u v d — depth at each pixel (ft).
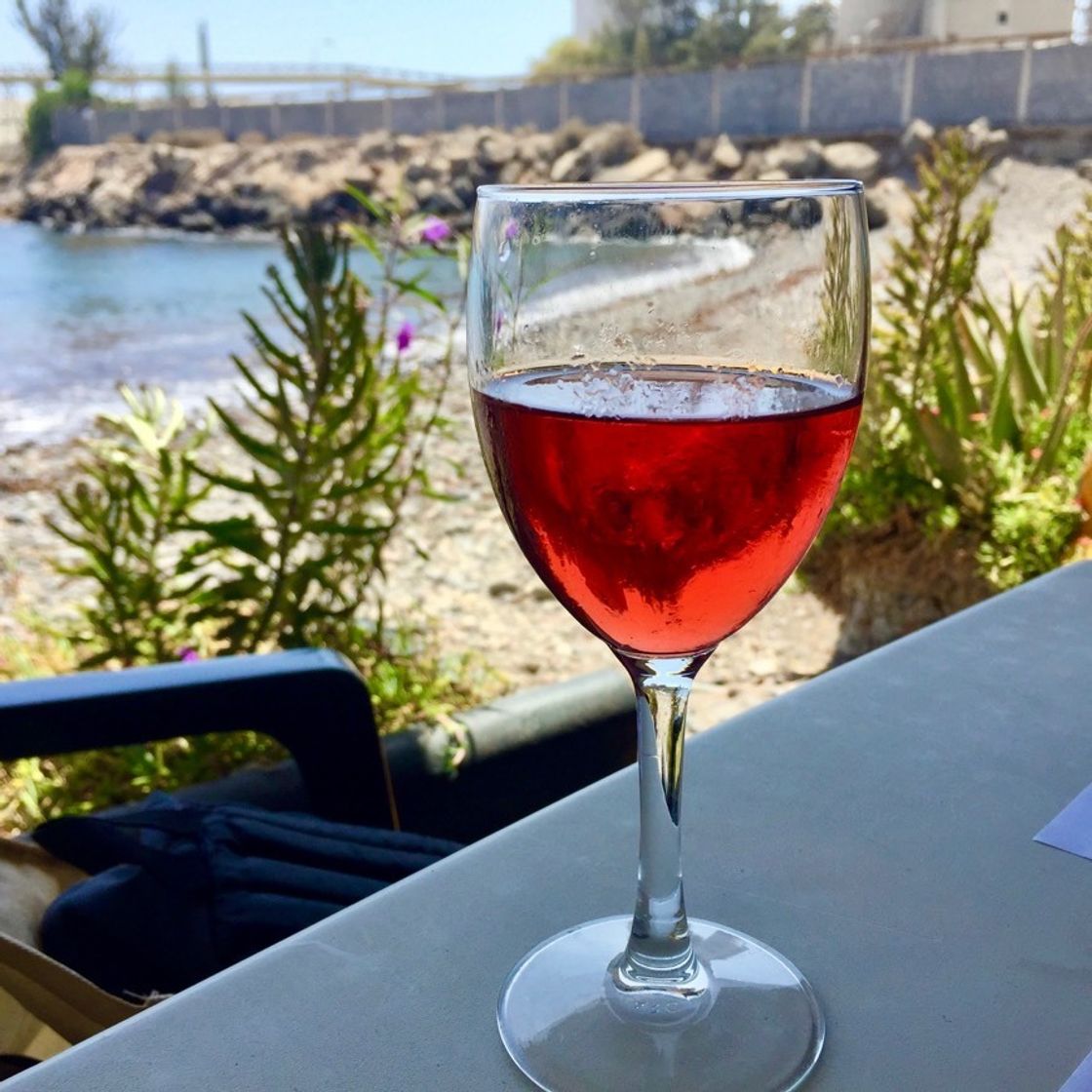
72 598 13.80
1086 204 14.75
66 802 8.11
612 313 1.88
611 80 101.91
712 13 137.59
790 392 1.82
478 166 99.96
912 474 12.05
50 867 4.00
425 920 1.96
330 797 4.75
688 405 1.74
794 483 1.69
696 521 1.65
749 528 1.67
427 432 9.78
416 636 12.10
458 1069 1.63
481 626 13.47
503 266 1.88
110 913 3.51
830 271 1.79
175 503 9.13
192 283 57.41
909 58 86.48
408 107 115.85
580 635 13.21
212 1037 1.69
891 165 83.97
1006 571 10.96
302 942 1.91
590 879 2.08
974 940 1.89
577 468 1.65
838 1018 1.72
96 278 60.03
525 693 8.23
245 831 3.98
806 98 91.81
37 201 112.37
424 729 7.82
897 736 2.53
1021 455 11.32
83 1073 1.62
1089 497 10.64
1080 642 3.01
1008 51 82.43
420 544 16.38
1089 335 12.21
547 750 8.04
